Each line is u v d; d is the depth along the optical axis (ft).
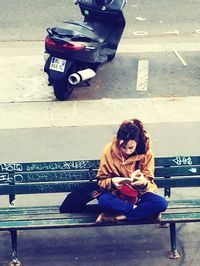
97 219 22.09
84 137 30.86
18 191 23.09
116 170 21.89
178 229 24.27
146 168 21.99
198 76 37.27
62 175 22.90
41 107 33.73
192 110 33.35
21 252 23.22
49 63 33.88
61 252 23.24
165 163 23.22
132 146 21.36
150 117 32.68
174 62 39.14
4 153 29.55
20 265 22.62
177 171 23.32
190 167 23.29
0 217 22.61
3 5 50.06
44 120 32.48
